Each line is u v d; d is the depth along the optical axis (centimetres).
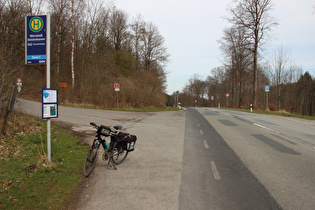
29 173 452
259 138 909
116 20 4025
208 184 435
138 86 2820
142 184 434
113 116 1645
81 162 551
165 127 1207
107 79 2672
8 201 346
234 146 765
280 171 511
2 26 1233
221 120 1593
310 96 4916
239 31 2997
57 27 2609
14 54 825
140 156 633
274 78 3591
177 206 347
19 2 1395
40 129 834
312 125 1403
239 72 3688
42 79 2302
